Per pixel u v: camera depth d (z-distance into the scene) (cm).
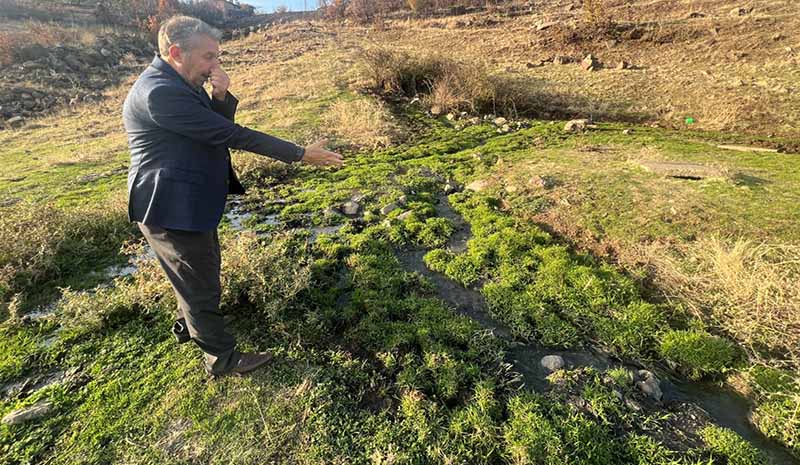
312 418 255
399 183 605
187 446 240
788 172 566
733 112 904
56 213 469
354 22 2744
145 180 227
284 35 2375
